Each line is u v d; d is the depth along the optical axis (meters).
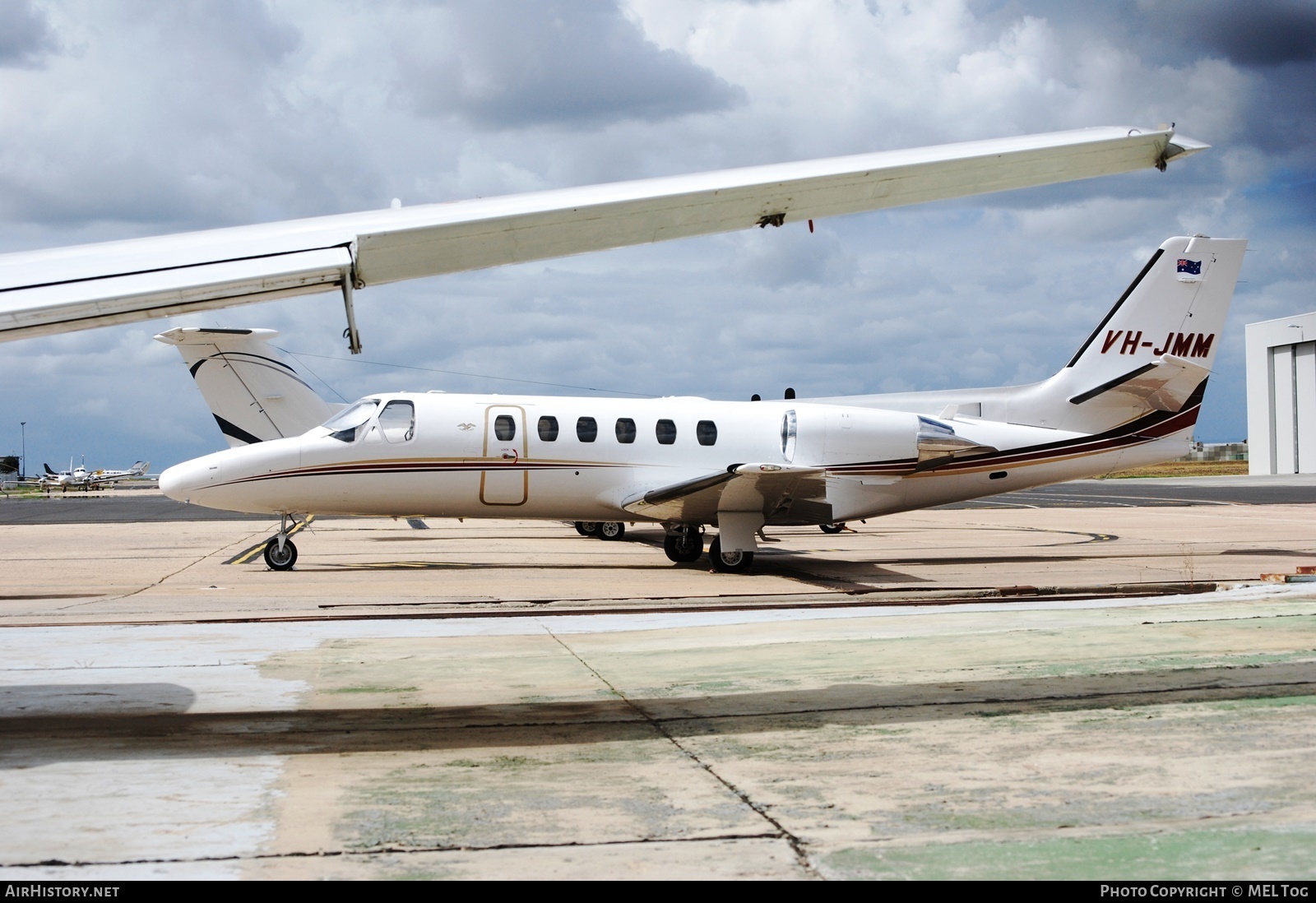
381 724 6.20
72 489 77.88
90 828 4.30
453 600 13.20
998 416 20.00
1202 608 10.71
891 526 30.81
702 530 19.25
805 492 16.34
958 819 4.35
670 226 4.46
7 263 4.13
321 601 13.03
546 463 17.75
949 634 9.26
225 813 4.50
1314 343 70.06
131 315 4.07
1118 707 6.33
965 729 5.89
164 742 5.77
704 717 6.30
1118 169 4.69
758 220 4.55
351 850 4.04
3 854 3.99
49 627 10.30
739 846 4.06
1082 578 15.74
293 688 7.25
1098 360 19.94
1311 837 4.08
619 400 18.61
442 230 4.14
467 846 4.07
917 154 4.44
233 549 22.62
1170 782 4.82
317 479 17.12
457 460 17.44
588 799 4.70
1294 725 5.85
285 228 4.39
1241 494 48.69
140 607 12.36
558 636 9.70
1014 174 4.54
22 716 6.40
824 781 4.93
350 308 4.51
